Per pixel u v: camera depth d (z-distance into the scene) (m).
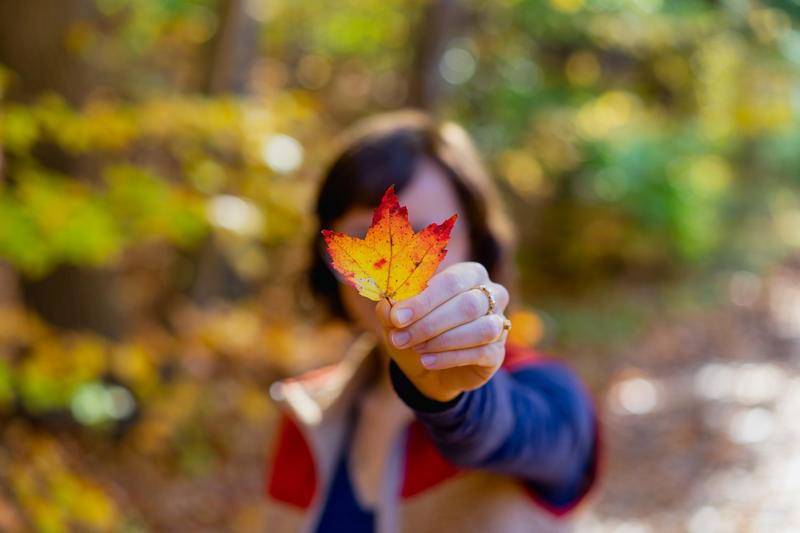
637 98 8.32
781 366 6.22
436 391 0.87
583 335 6.86
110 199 2.24
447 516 1.34
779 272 9.15
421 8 6.48
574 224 7.86
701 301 7.85
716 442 4.87
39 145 3.15
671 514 4.14
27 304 3.96
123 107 2.45
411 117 1.45
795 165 11.47
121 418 3.96
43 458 1.93
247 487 4.27
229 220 2.30
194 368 3.97
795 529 3.71
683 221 7.92
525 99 7.49
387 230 0.69
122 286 4.21
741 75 7.32
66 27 3.30
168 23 5.13
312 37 7.45
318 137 4.35
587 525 4.10
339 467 1.47
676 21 6.34
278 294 3.94
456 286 0.73
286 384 1.57
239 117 2.42
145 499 3.94
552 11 6.66
